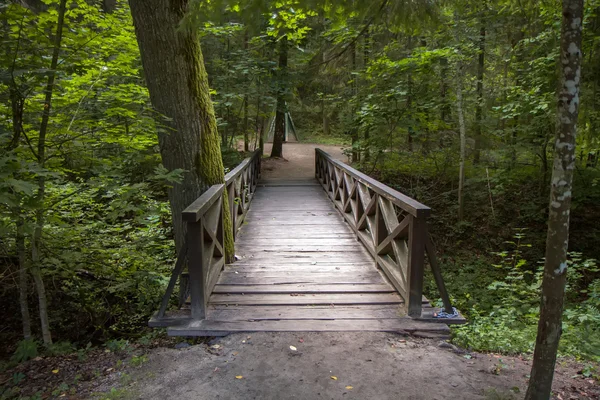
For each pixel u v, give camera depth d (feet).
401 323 9.91
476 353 9.07
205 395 7.22
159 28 11.34
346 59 12.39
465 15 24.62
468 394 7.25
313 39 33.17
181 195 12.71
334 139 70.38
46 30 9.51
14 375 8.18
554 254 5.58
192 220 9.21
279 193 30.71
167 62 11.73
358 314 10.44
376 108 29.48
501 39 31.17
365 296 11.59
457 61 26.76
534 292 16.08
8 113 9.08
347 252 15.94
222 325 9.76
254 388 7.42
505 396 7.14
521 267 24.47
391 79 28.84
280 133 49.11
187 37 11.89
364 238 16.34
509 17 23.84
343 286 12.29
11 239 11.29
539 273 16.93
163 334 10.48
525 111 23.54
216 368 8.14
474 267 23.73
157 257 16.24
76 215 15.21
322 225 20.56
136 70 13.62
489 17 24.90
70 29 10.19
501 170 29.55
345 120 36.52
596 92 19.22
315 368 8.11
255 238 18.08
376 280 12.82
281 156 49.49
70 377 8.11
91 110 11.11
